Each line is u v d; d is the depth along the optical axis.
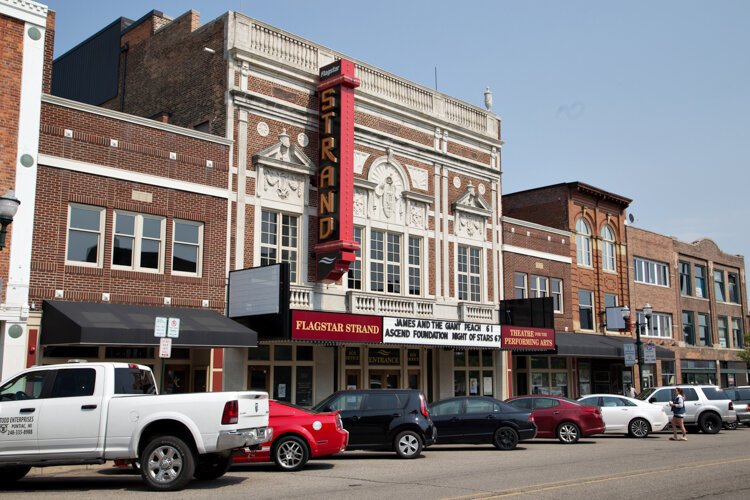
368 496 11.16
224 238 22.89
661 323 44.88
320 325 22.19
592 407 22.77
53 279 19.00
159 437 12.02
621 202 41.72
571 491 11.61
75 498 11.12
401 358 28.56
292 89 25.58
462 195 31.58
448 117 31.64
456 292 30.61
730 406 27.12
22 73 18.89
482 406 20.42
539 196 39.38
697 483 12.58
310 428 15.22
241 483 12.98
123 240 20.69
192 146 22.47
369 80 28.36
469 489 11.91
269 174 24.50
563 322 36.34
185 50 26.41
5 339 17.84
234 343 20.45
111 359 20.47
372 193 27.72
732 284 53.94
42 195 19.05
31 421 12.01
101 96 32.09
